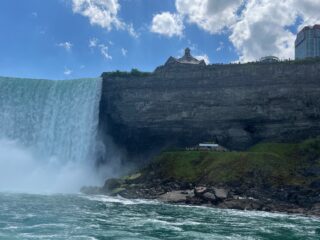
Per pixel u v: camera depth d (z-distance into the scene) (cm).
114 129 13838
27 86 14388
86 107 13988
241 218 6944
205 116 13100
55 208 7375
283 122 12512
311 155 10969
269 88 12644
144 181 11206
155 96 13488
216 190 9125
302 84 12394
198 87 13212
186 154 11900
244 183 9781
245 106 12794
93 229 5388
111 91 13888
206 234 5275
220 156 11288
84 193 10725
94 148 13700
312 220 7119
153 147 13475
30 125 14012
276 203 8831
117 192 10212
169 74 13438
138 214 6975
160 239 4888
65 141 13912
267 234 5419
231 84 12950
